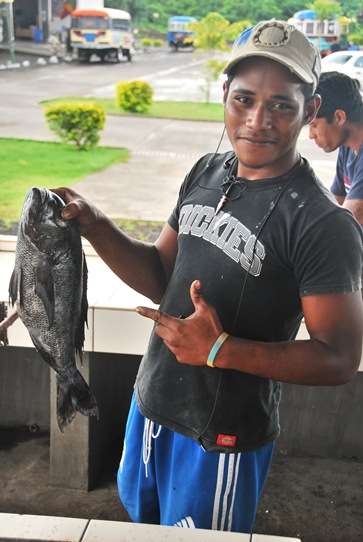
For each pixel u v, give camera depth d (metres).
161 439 1.56
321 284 1.28
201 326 1.26
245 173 1.40
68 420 1.53
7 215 3.31
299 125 1.34
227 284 1.38
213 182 1.49
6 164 3.28
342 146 2.53
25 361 3.27
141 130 3.29
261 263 1.34
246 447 1.47
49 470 3.01
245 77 1.32
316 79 1.34
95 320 2.60
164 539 1.40
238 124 1.34
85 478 2.92
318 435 3.22
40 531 1.41
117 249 1.58
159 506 1.69
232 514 1.53
